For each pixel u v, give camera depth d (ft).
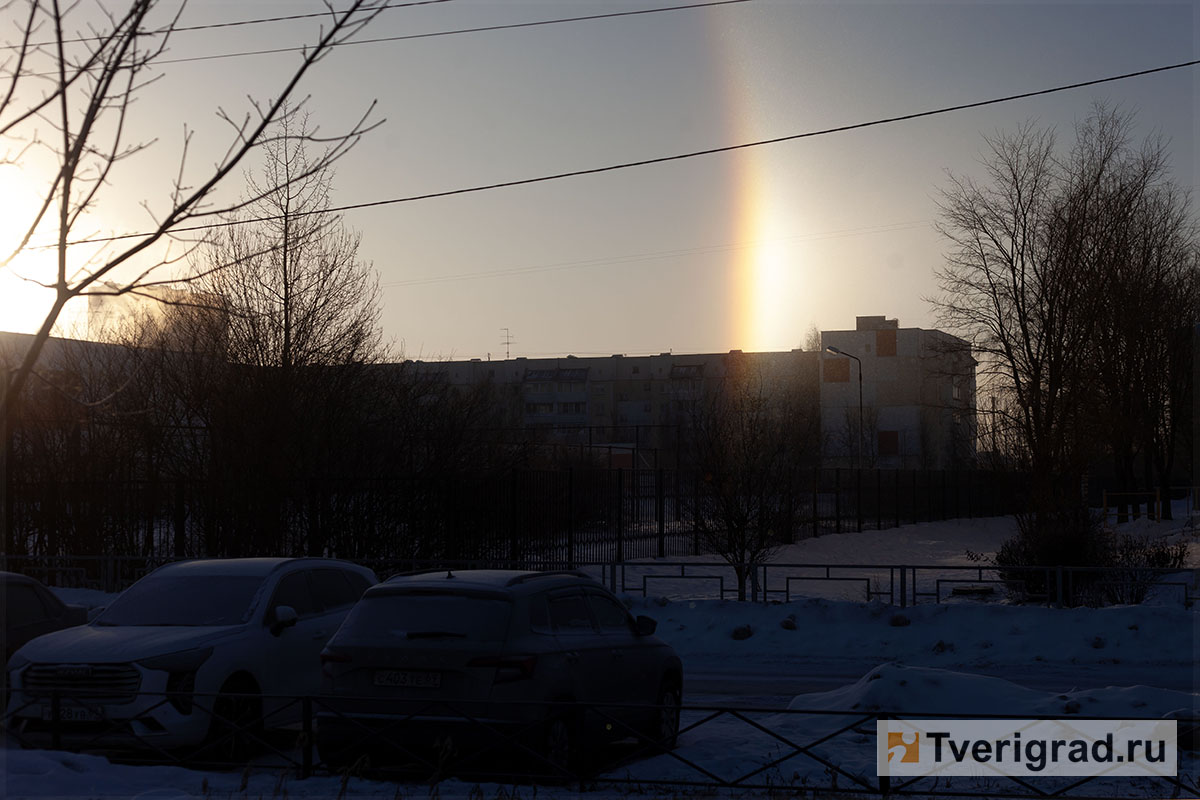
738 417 70.74
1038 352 92.38
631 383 378.73
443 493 67.67
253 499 67.82
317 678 32.45
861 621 54.85
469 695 24.79
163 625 30.73
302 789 23.93
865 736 29.73
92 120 16.67
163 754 26.37
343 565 35.96
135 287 17.79
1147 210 118.73
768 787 23.57
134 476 75.31
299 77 17.02
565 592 28.43
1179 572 63.31
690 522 93.66
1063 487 83.05
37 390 70.18
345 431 72.74
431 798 22.67
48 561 71.46
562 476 75.15
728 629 55.01
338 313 73.15
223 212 17.46
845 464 268.82
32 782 22.22
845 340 281.54
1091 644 49.90
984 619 53.26
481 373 390.63
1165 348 127.03
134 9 16.80
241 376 69.46
